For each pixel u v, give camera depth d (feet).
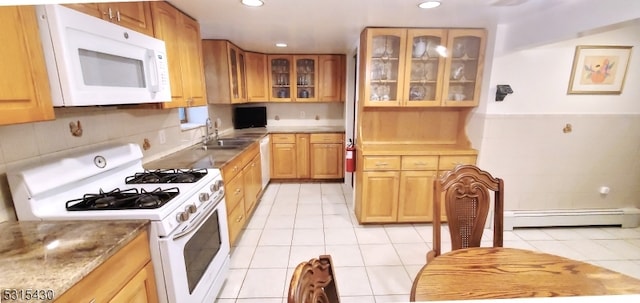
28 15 3.04
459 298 3.12
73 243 3.18
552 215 8.86
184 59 6.75
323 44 11.05
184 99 6.77
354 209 10.58
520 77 8.16
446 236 8.58
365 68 8.57
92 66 3.83
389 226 9.37
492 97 8.29
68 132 4.77
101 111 5.49
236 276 6.77
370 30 8.19
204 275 5.21
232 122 14.06
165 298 4.21
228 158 7.47
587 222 8.95
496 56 8.02
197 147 9.32
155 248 4.00
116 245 3.15
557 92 8.27
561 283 3.33
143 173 5.85
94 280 2.87
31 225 3.66
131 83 4.63
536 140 8.54
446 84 8.71
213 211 5.65
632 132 8.56
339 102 14.89
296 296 1.65
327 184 14.12
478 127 8.77
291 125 15.29
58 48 3.29
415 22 7.73
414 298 3.16
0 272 2.60
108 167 5.17
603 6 5.29
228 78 10.53
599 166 8.77
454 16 7.14
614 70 8.15
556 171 8.78
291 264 7.27
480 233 4.85
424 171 8.96
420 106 8.94
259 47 11.79
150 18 5.39
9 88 2.87
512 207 9.02
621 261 7.28
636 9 4.79
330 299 2.22
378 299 5.96
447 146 9.65
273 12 6.75
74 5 3.66
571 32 5.94
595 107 8.40
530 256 3.94
